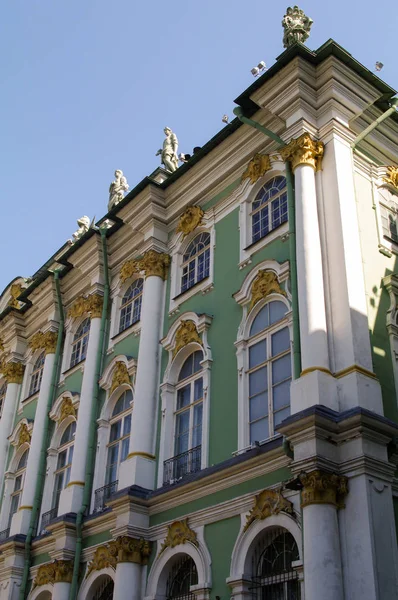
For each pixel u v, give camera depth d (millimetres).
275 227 15047
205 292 16281
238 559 12344
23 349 23812
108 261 20047
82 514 16766
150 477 15398
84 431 17969
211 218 17109
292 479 11266
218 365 14922
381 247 14125
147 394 16250
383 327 13148
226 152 16891
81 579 16109
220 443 13992
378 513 10633
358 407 11102
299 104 14766
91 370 18734
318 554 10391
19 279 25406
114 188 22109
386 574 10219
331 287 12953
